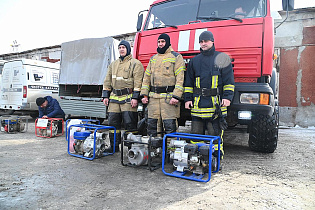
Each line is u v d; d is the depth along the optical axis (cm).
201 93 312
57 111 570
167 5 443
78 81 646
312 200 218
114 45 616
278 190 242
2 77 866
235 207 202
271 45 325
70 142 388
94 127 370
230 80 304
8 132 598
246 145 491
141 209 196
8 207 196
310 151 438
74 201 210
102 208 197
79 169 304
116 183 257
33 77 824
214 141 315
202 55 322
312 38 891
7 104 845
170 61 336
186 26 381
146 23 457
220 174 293
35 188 238
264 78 338
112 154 388
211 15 394
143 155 309
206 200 215
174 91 324
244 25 343
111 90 421
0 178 265
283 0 363
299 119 910
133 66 383
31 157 360
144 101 356
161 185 253
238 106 317
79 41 651
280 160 364
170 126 335
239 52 340
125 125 391
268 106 306
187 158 276
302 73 906
